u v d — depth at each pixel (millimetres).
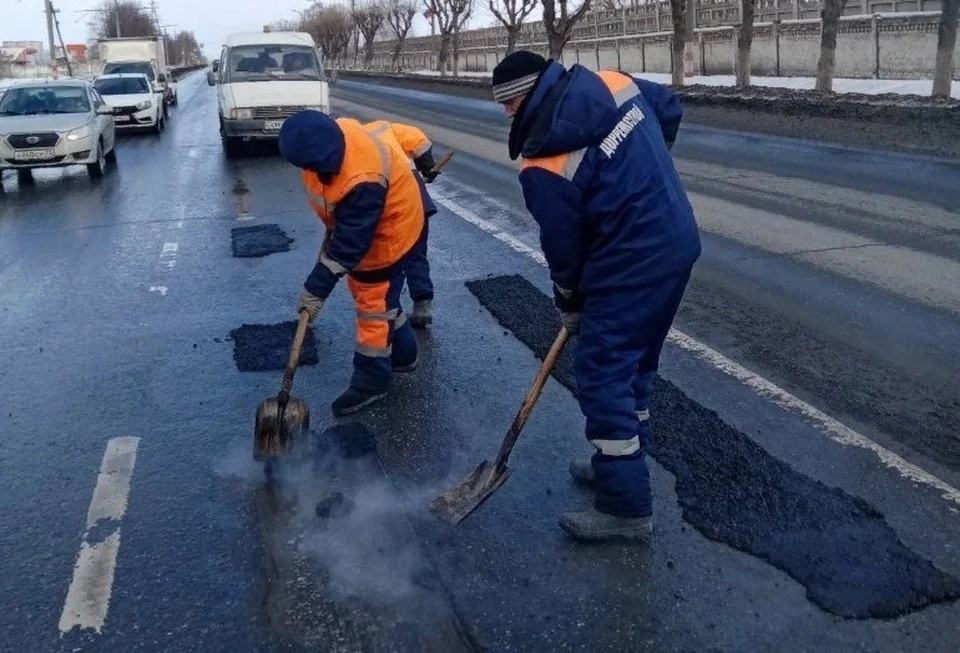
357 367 4633
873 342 5316
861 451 3994
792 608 2961
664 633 2877
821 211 8797
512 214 9547
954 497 3590
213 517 3654
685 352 5281
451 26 43812
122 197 11969
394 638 2898
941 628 2842
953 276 6477
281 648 2877
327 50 85438
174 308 6598
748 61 20875
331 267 4195
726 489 3668
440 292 6719
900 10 23391
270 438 3953
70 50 82750
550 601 3049
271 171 13906
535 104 2959
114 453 4270
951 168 10414
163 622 3020
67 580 3273
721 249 7605
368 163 4180
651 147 3039
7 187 13445
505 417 4508
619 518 3336
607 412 3219
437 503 3504
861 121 14352
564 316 3395
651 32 35688
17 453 4309
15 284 7551
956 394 4559
